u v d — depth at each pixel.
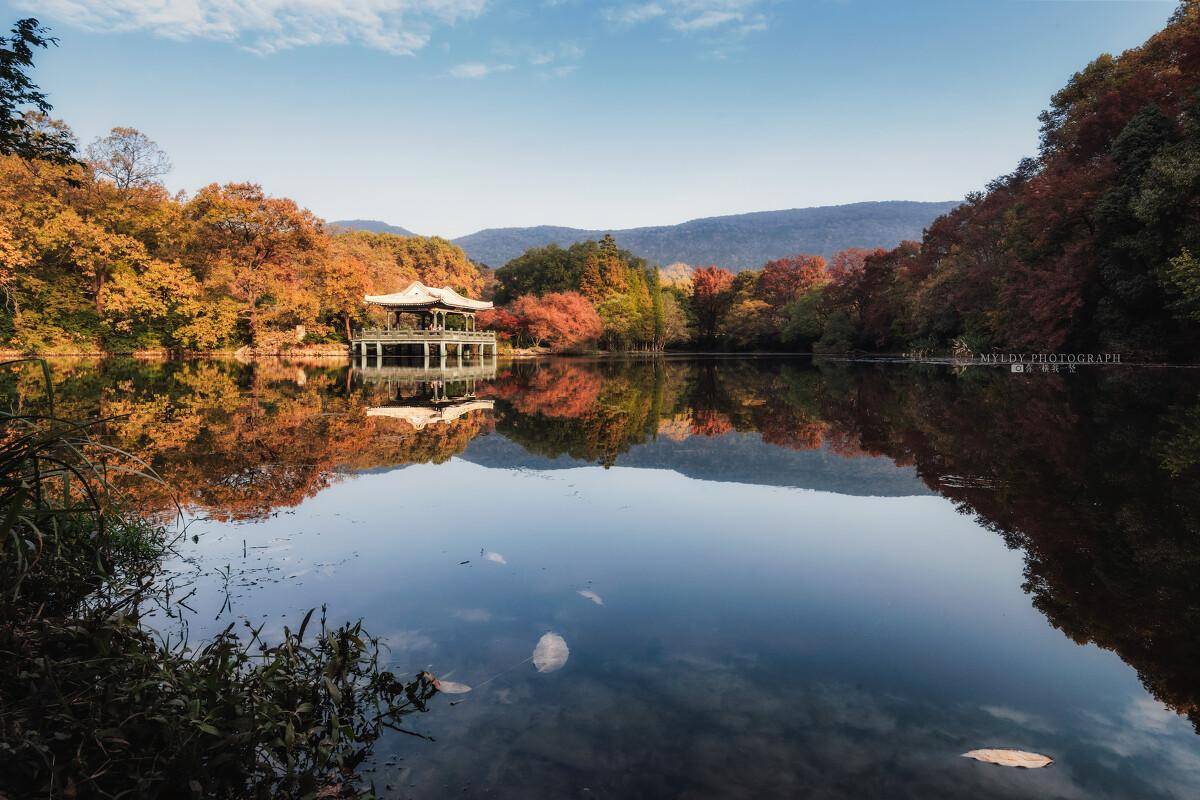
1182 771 2.20
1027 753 2.27
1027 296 25.66
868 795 2.08
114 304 32.03
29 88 10.46
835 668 2.96
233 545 4.80
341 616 3.55
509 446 9.66
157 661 2.61
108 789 2.04
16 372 20.64
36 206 30.47
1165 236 20.25
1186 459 7.39
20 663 2.42
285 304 42.44
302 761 2.30
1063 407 12.55
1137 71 24.47
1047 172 26.56
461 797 2.10
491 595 3.88
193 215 41.47
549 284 81.12
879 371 28.58
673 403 16.67
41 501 2.80
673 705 2.65
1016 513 5.57
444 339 40.44
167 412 12.45
